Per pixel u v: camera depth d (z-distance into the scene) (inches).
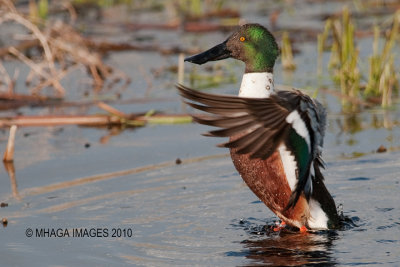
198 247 308.8
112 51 751.7
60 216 348.5
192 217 347.3
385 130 480.1
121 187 390.0
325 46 731.4
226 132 256.1
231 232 328.2
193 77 639.1
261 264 286.8
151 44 765.9
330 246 307.0
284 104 273.4
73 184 395.9
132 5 984.9
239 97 257.8
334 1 967.6
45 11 850.1
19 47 745.6
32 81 645.9
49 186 393.7
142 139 482.3
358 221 338.3
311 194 328.8
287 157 313.7
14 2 914.1
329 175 401.7
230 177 405.4
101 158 441.1
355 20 831.7
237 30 354.0
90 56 653.3
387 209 352.2
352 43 604.7
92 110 552.7
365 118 512.1
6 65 700.7
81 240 318.0
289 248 306.3
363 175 398.9
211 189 387.2
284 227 335.6
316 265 284.2
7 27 831.1
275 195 328.2
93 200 370.6
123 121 523.2
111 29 842.2
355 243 310.0
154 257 297.1
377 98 558.3
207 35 803.4
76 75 671.8
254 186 334.0
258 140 263.9
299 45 748.0
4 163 436.5
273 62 350.9
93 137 489.4
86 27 846.5
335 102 556.1
